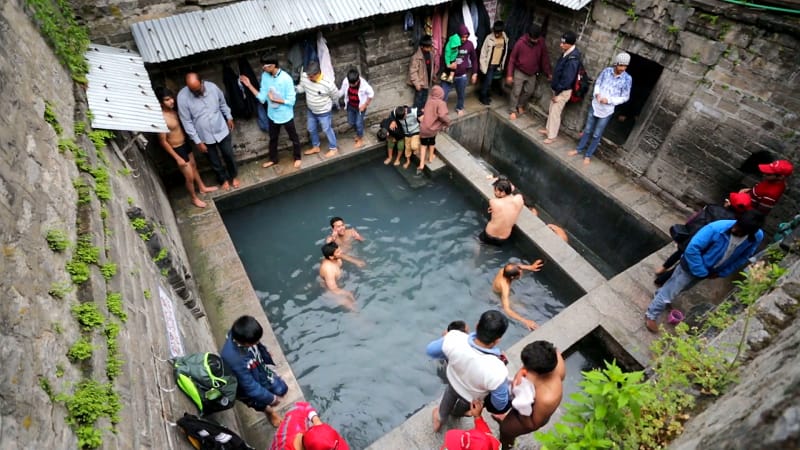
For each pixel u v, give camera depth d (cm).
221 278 612
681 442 272
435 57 866
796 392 186
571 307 580
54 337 224
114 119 467
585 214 824
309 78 724
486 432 339
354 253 702
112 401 232
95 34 587
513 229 704
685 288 513
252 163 812
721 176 655
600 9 736
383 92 886
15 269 214
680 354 356
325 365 564
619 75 714
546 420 343
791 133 560
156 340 338
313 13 681
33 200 261
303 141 854
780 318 329
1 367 177
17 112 291
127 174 482
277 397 480
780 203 593
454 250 715
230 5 646
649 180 757
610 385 281
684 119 677
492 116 954
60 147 343
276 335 595
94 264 294
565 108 866
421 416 470
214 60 682
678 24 638
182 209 714
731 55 596
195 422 308
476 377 341
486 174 793
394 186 834
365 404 527
